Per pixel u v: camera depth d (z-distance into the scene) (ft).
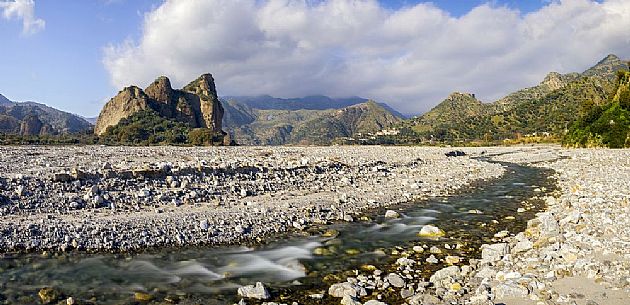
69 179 75.31
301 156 146.20
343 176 112.47
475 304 35.53
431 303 36.76
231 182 90.02
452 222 72.69
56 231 57.16
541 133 492.13
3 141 258.16
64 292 42.47
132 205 70.85
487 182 120.78
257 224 66.28
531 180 125.08
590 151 223.10
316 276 47.09
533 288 37.04
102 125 451.53
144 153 144.05
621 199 74.90
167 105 460.55
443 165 153.38
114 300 40.70
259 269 49.37
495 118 634.84
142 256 53.01
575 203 76.89
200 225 63.05
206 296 41.60
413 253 55.21
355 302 37.93
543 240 52.75
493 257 48.91
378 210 82.02
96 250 53.98
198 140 357.82
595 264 40.81
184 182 83.56
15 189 68.64
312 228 67.51
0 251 52.13
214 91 522.88
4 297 41.04
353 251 56.13
